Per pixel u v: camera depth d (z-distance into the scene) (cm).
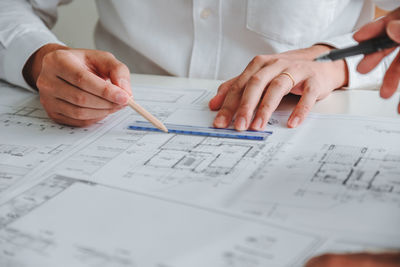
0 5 84
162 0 88
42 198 43
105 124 62
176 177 46
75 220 39
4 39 75
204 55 90
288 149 51
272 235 35
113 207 41
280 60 66
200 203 40
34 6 96
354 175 44
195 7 85
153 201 41
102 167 49
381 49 45
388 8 86
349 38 76
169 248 34
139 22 91
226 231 36
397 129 53
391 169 44
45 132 60
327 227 36
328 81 66
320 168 46
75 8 140
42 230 38
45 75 61
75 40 145
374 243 34
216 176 45
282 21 84
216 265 32
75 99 58
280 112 61
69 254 35
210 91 73
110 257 34
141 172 47
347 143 51
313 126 56
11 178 47
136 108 58
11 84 79
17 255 35
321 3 84
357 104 63
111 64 63
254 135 55
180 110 65
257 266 32
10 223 39
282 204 40
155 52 93
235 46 88
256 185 43
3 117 65
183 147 53
